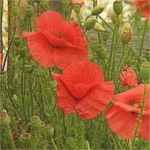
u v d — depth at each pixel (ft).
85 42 2.22
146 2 2.61
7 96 2.79
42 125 2.25
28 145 2.45
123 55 2.71
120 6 2.62
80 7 2.88
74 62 2.19
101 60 2.62
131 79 2.50
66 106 1.98
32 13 2.90
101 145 2.43
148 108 1.90
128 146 2.13
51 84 2.45
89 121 2.45
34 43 2.20
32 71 2.72
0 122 2.32
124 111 1.86
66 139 2.31
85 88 1.95
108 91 1.97
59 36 2.22
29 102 2.77
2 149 2.47
